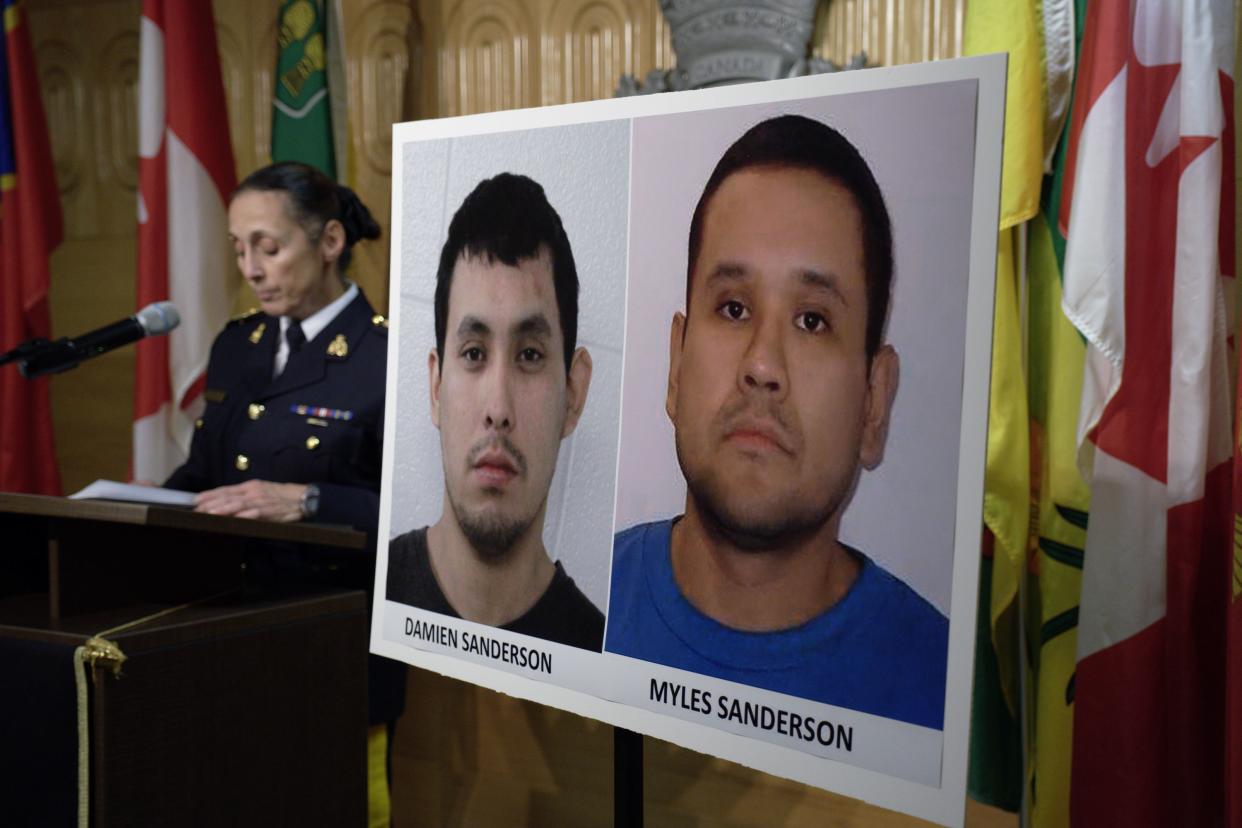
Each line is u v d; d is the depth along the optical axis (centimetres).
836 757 121
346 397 206
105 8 319
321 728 154
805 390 123
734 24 232
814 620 123
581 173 144
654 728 136
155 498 160
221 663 140
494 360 153
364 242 283
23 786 131
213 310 268
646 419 137
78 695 127
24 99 287
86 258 328
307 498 186
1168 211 174
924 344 114
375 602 170
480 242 155
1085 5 190
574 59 258
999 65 109
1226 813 171
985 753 202
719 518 130
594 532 142
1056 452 190
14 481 287
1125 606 172
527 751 274
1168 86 174
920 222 114
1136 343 174
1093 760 173
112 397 327
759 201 126
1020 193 185
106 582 146
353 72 281
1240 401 151
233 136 298
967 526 111
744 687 128
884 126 117
